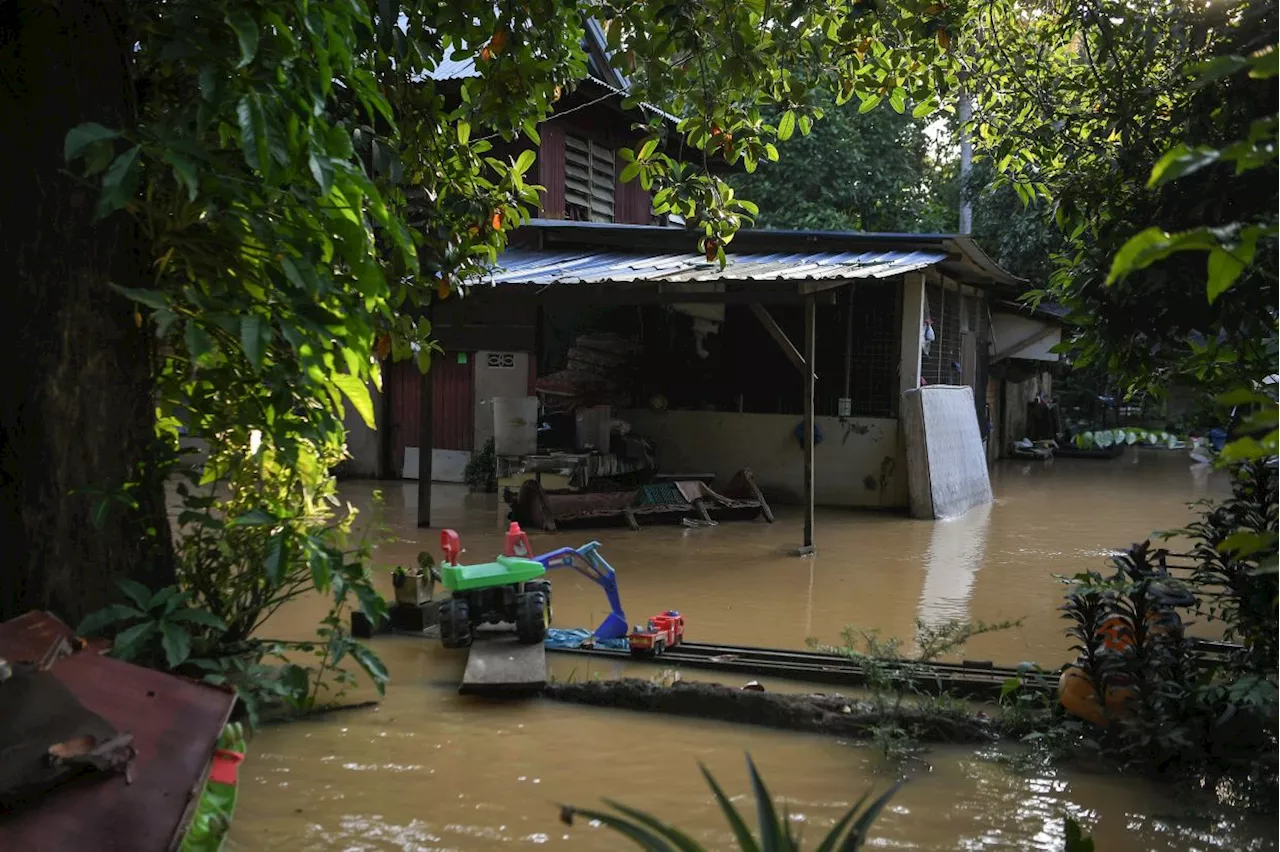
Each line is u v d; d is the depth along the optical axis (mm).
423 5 5520
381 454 16469
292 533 4074
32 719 2355
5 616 3582
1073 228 5535
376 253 4777
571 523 12352
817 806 4371
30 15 3539
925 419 13820
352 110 5125
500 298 12297
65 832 2174
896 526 12914
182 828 2318
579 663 6582
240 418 4160
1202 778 4656
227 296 3615
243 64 3084
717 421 15281
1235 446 1618
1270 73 1357
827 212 24422
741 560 10461
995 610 8320
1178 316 4750
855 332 14633
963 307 17641
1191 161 1337
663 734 5242
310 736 5152
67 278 3611
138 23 3707
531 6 5660
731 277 11266
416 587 7305
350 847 3926
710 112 6219
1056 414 24500
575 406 14688
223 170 3379
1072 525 13094
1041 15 6590
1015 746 5074
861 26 6102
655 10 5832
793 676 6207
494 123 6121
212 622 3730
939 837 4078
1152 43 5137
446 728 5293
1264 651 4828
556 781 4617
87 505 3693
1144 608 4961
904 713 5262
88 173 3043
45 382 3596
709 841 4000
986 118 6875
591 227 14555
